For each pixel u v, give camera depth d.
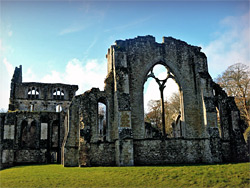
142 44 30.23
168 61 30.39
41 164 36.38
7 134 39.41
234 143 29.55
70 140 28.97
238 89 47.91
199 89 29.97
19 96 58.38
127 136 25.39
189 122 29.16
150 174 19.00
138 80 28.98
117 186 16.48
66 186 16.62
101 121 58.06
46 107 59.31
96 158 26.48
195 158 28.03
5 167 35.94
